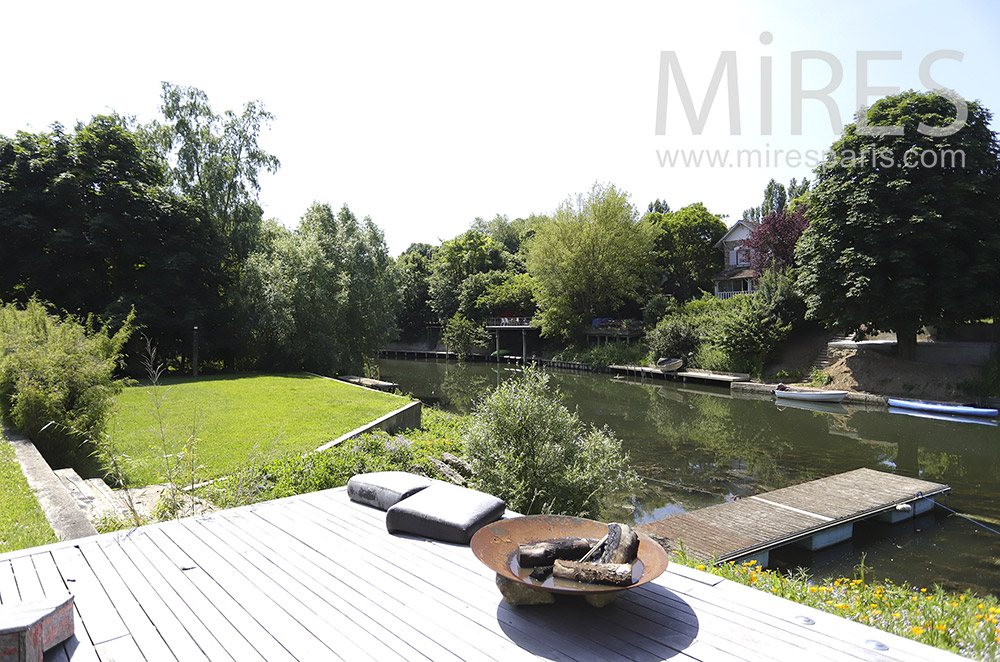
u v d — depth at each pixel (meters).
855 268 23.14
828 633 2.81
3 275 22.11
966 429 18.42
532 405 8.02
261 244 28.64
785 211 37.91
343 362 28.22
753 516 9.65
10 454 8.23
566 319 44.06
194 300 24.64
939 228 21.50
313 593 3.36
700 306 36.38
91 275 23.20
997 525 10.22
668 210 66.69
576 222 42.53
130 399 15.95
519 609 3.13
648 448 16.55
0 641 2.41
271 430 12.02
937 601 5.01
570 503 7.65
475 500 4.54
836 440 17.30
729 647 2.68
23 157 22.31
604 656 2.63
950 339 24.64
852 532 9.70
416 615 3.08
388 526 4.43
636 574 3.05
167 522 4.67
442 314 58.38
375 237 30.92
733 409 23.03
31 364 9.19
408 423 15.70
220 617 3.07
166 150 26.73
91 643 2.80
